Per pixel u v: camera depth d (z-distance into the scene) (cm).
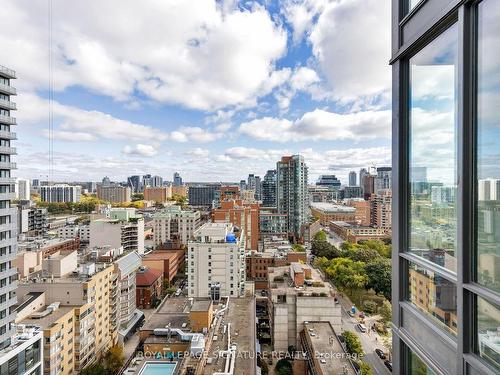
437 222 941
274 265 10969
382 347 6731
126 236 12488
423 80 1023
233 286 7688
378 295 9394
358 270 9662
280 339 6269
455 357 817
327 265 10956
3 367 3906
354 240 15412
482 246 761
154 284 9800
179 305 6988
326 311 6259
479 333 754
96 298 6131
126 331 7494
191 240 8194
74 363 5419
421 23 983
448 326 865
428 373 968
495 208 721
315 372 4878
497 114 723
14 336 4334
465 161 799
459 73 812
